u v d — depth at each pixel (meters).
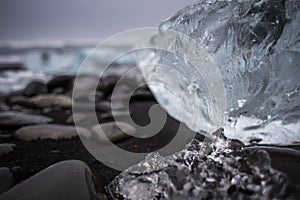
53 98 1.58
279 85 1.09
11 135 1.29
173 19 1.18
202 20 1.13
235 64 1.11
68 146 1.20
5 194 0.99
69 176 1.00
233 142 1.05
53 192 0.98
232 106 1.12
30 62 4.01
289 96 1.08
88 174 1.02
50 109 1.54
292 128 1.09
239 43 1.10
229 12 1.11
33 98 1.63
